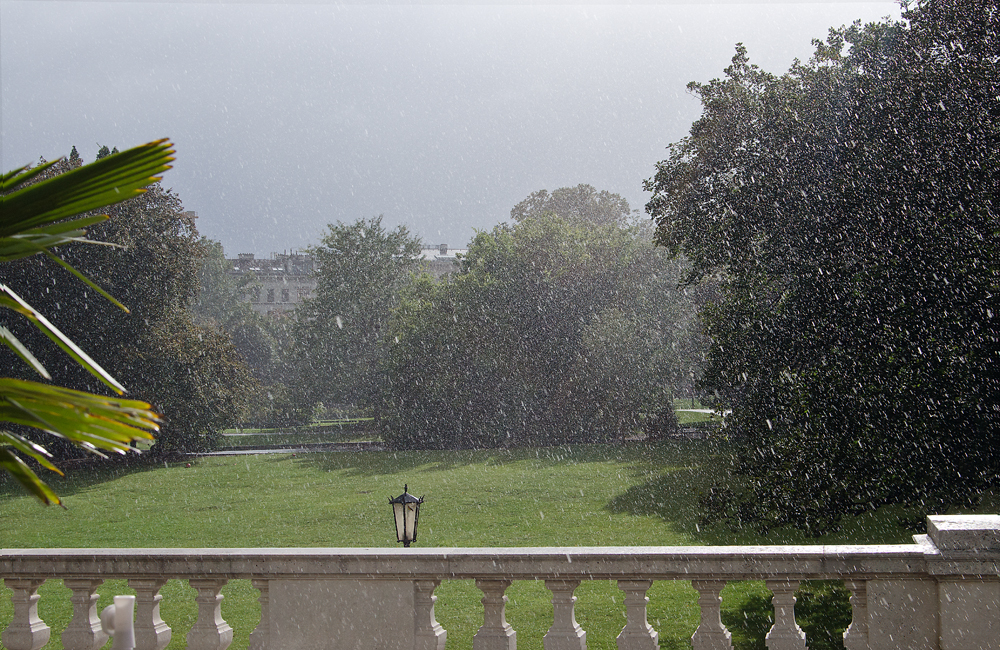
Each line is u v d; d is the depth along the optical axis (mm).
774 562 5262
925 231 12914
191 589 13164
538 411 47094
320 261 68312
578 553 5398
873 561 5148
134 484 34594
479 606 11250
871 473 12711
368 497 27562
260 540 20875
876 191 13977
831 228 14680
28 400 2924
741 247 17312
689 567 5328
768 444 15125
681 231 19656
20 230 3262
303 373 68812
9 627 5918
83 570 5781
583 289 48688
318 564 5520
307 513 24891
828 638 9148
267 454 45875
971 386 12016
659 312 47406
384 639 5461
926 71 13930
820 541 15523
